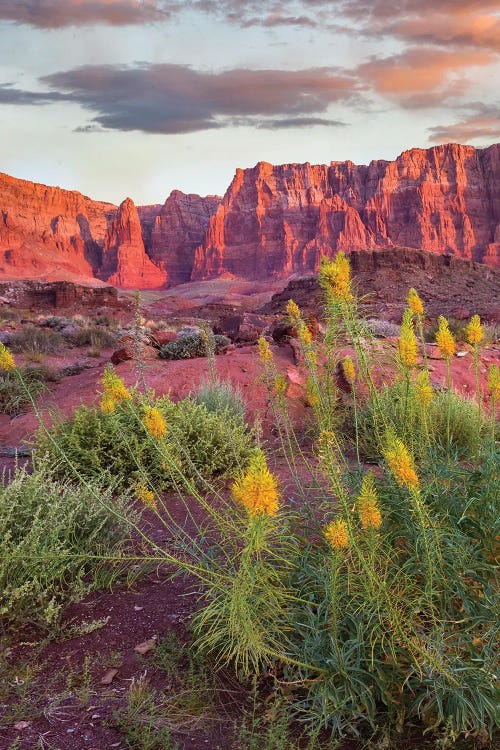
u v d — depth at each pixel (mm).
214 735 2982
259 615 3227
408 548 3342
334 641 2957
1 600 3916
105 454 7059
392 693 2984
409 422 3760
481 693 2775
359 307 3605
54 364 18453
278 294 88062
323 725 3012
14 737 2947
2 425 10664
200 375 11984
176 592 4438
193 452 7199
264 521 2611
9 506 4367
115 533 4836
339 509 3406
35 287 64438
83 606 4254
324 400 3773
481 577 3127
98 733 2984
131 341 13766
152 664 3572
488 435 4148
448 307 61844
